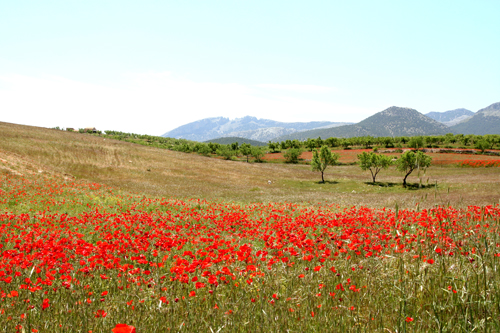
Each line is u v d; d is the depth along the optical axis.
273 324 3.66
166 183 44.84
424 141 103.06
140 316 3.91
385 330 3.57
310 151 105.12
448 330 3.41
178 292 4.93
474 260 4.66
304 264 6.37
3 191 20.19
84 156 56.38
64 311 4.14
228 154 96.50
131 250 7.66
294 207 22.72
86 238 10.83
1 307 4.34
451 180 44.62
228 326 3.66
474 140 100.25
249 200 32.19
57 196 21.97
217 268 5.64
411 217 9.88
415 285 4.39
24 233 9.45
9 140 56.06
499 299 3.52
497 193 27.86
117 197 24.52
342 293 4.48
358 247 6.80
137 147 75.69
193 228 11.27
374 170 63.72
